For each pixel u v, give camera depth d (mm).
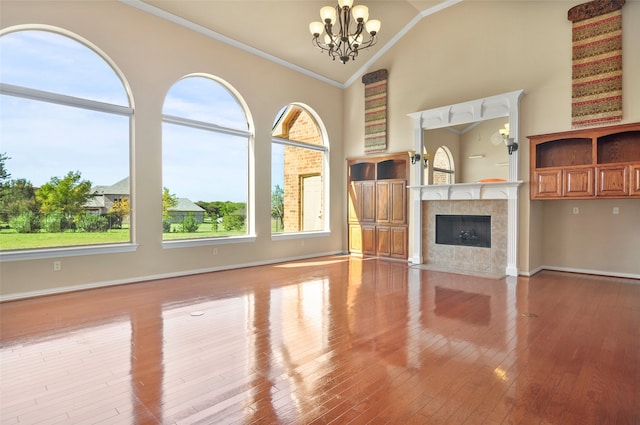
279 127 7672
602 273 5820
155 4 5297
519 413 1983
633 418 1931
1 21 4055
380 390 2234
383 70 7711
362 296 4562
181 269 5781
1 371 2490
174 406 2055
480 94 6434
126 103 5195
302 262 7277
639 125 4949
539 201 6238
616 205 5684
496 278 5684
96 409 2025
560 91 5602
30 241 4438
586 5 5305
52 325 3418
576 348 2895
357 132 8367
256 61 6781
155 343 2996
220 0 5559
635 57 5023
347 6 4254
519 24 6004
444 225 6977
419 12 7086
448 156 6793
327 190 8367
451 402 2096
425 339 3096
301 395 2176
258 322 3541
